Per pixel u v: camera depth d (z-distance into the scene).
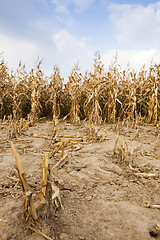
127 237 1.33
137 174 2.22
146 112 4.98
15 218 1.40
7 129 4.31
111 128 4.34
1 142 3.33
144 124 4.79
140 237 1.32
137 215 1.55
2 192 1.75
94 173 2.26
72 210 1.58
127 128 4.34
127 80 5.52
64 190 1.89
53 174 2.22
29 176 2.09
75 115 5.02
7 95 5.56
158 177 2.17
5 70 5.70
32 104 4.73
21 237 1.26
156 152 2.94
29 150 2.99
